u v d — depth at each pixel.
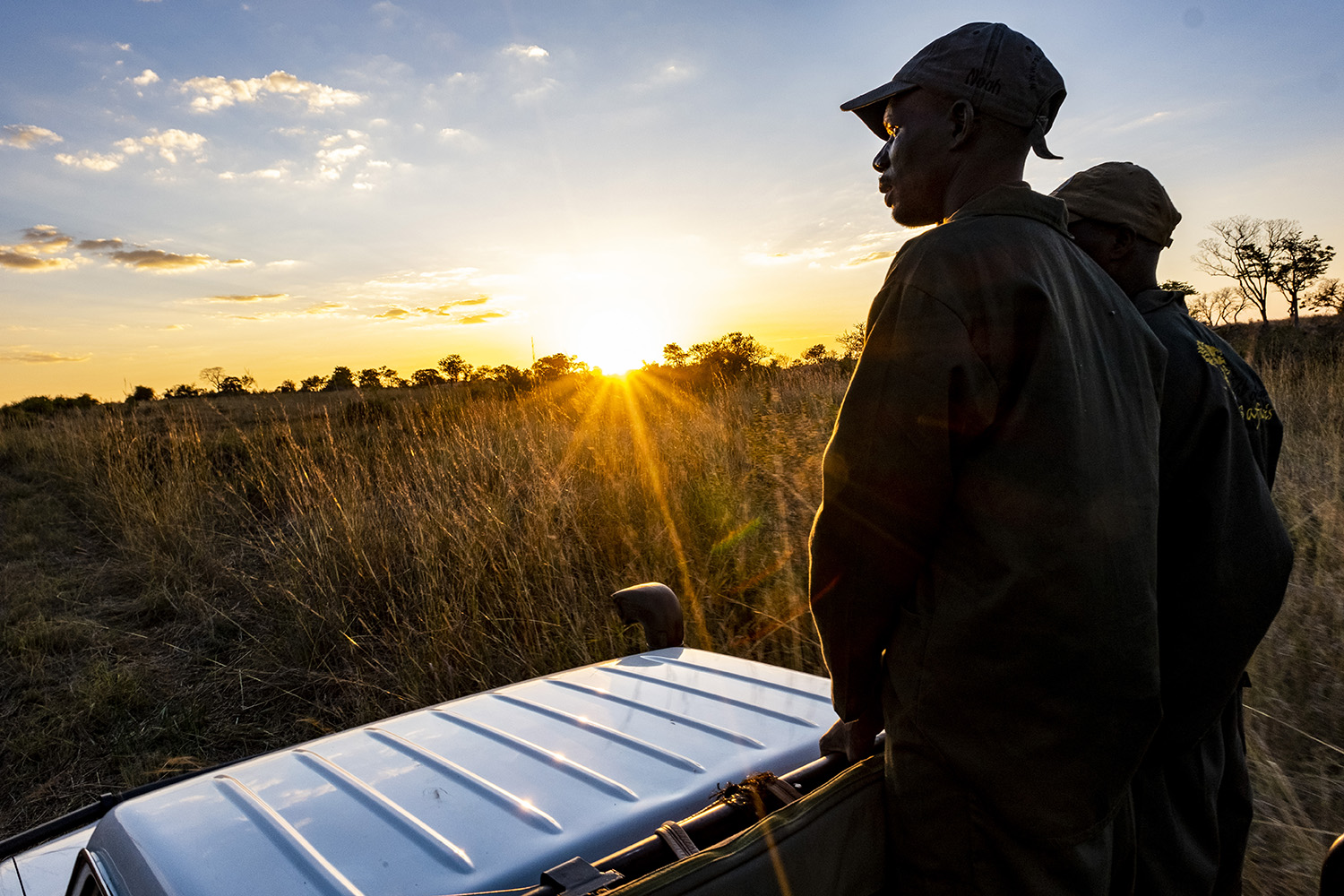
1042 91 1.18
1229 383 1.56
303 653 4.66
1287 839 2.17
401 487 6.21
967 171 1.20
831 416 5.80
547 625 4.20
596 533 5.34
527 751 1.33
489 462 6.47
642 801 1.16
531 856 1.04
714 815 1.08
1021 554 0.99
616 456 6.60
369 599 4.92
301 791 1.21
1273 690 2.78
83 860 1.13
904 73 1.25
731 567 4.76
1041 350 1.02
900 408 1.02
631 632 4.27
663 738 1.38
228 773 1.30
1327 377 7.02
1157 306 1.59
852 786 1.09
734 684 1.65
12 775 3.72
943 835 1.05
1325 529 3.64
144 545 6.57
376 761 1.31
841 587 1.09
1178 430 1.37
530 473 6.17
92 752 3.90
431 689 4.01
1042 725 1.01
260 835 1.09
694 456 6.42
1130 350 1.18
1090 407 1.05
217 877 1.00
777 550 4.63
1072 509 1.00
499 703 1.56
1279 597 1.39
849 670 1.14
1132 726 1.04
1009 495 1.00
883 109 1.38
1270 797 2.33
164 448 8.62
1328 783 2.41
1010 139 1.18
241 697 4.38
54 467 9.50
